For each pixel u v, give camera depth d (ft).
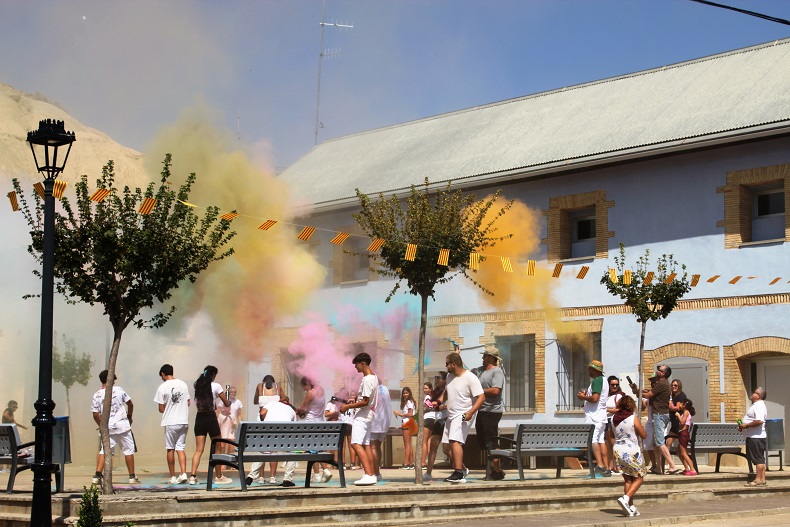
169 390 49.65
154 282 42.60
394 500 42.57
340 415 66.80
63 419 44.21
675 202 78.07
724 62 86.12
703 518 45.70
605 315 80.74
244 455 41.14
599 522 42.06
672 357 77.00
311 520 38.88
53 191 37.99
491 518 43.39
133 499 36.14
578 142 84.53
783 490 57.93
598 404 56.59
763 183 74.33
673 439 63.52
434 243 49.67
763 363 74.08
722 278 75.10
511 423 85.76
